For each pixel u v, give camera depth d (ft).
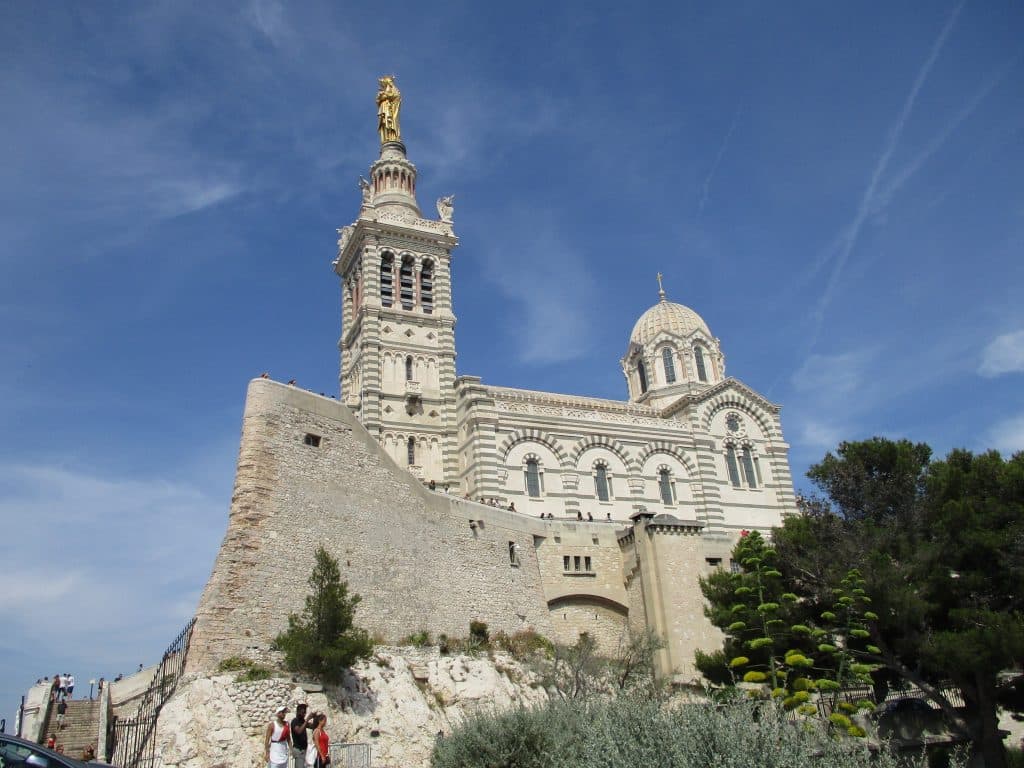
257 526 132.57
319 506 144.56
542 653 178.19
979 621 139.64
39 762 67.97
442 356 266.36
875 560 148.46
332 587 128.77
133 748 110.73
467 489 245.65
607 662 175.01
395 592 154.71
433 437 255.50
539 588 200.85
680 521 211.82
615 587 213.66
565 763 85.66
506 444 247.91
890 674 159.02
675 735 74.23
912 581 148.15
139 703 127.13
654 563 205.87
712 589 169.27
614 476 260.42
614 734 79.82
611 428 264.11
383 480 161.58
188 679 114.93
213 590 123.54
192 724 110.11
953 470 157.38
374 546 153.58
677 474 270.67
